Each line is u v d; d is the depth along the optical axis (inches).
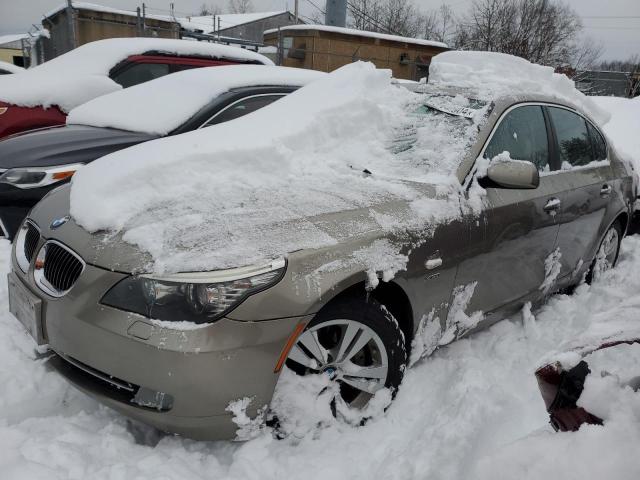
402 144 119.2
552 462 56.7
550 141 133.6
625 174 167.0
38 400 95.7
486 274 109.6
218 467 82.0
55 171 147.3
